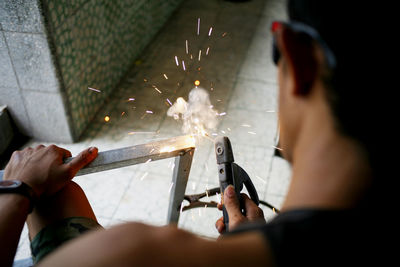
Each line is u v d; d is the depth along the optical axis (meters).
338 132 0.33
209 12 4.63
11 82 2.52
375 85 0.31
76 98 2.71
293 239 0.31
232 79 3.53
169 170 2.58
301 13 0.33
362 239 0.31
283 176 2.58
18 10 2.19
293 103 0.36
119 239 0.31
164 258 0.30
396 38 0.30
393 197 0.32
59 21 2.34
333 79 0.32
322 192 0.33
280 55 0.38
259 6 4.85
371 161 0.32
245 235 0.32
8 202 0.75
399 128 0.31
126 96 3.26
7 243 0.69
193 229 2.19
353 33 0.30
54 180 0.86
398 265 0.32
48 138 2.79
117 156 1.04
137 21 3.55
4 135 2.65
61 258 0.31
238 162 2.65
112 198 2.38
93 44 2.82
